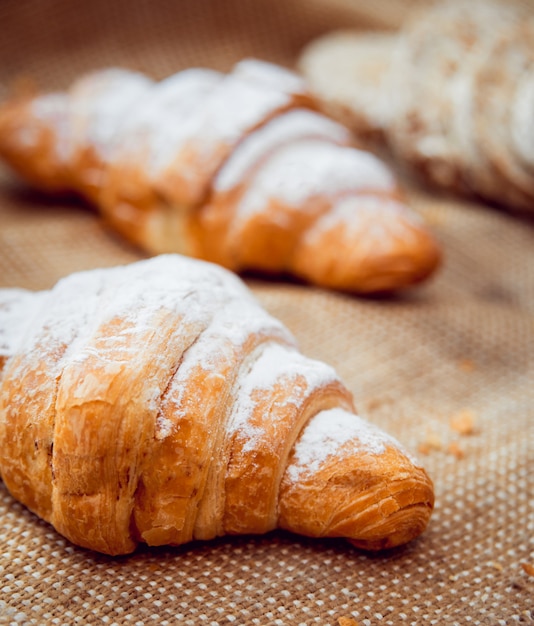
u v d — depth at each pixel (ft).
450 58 1.93
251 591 1.14
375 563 1.18
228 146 1.55
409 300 1.59
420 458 1.33
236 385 1.15
